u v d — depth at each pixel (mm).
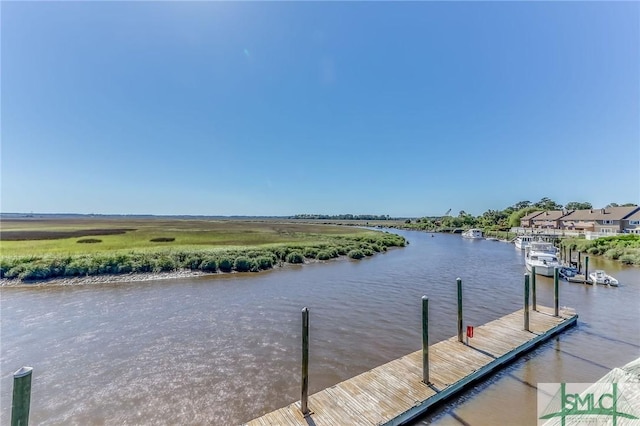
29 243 34500
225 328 13719
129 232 54719
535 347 11227
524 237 50469
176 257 26797
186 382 9391
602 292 19688
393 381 8375
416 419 7348
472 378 8750
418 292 20000
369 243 45062
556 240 45688
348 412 7066
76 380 9516
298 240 44438
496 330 12016
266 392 8844
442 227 105125
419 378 8516
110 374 9867
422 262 33250
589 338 12180
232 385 9211
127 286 21312
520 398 8219
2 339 12508
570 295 19000
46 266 22906
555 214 82562
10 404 8508
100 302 17531
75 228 66375
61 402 8422
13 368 10281
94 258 24594
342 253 37281
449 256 38812
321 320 14688
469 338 11172
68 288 20641
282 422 6715
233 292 19828
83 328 13680
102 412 7988
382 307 16734
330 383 9297
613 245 36094
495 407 7832
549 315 13820
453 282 23000
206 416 7820
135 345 11977
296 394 8742
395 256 38406
